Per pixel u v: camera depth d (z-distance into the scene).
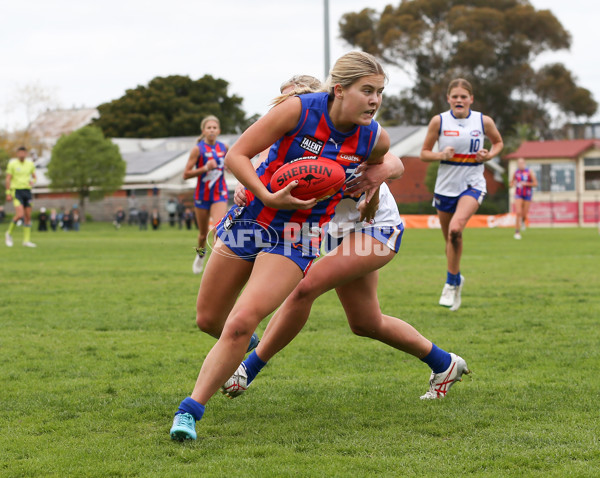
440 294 15.77
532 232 49.69
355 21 109.81
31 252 29.16
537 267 21.75
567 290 16.36
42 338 11.13
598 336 11.09
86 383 8.42
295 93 6.71
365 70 6.23
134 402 7.62
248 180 6.34
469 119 13.61
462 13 103.06
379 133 6.70
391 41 102.81
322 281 7.08
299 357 9.82
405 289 16.62
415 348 7.67
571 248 30.58
